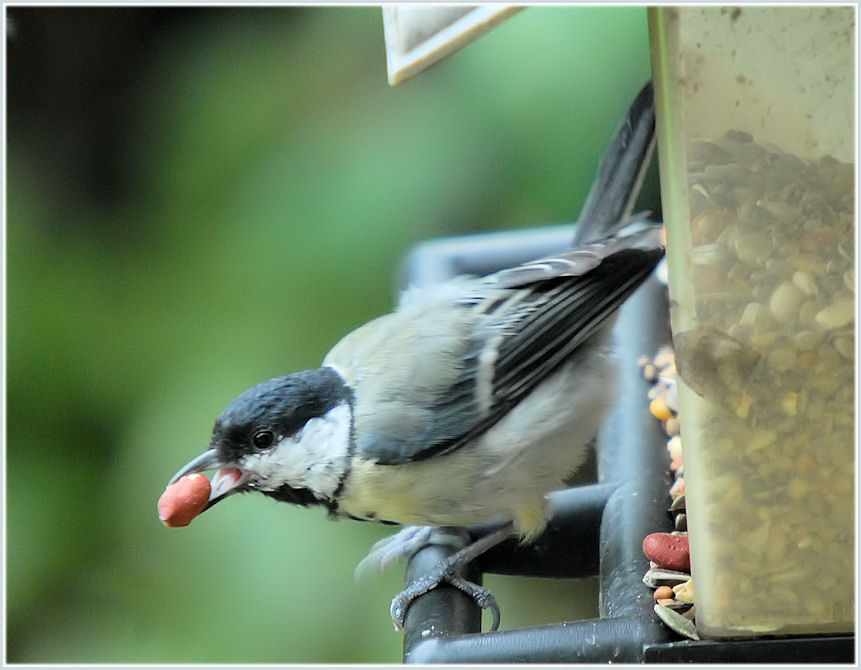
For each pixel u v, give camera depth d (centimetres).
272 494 654
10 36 1025
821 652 463
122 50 1009
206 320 898
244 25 970
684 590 518
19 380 886
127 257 927
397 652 820
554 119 878
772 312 461
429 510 648
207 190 934
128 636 833
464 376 638
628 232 653
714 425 468
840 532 464
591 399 652
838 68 449
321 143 924
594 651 483
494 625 614
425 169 899
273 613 830
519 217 882
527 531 648
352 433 638
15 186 970
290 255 901
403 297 707
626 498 621
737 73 454
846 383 461
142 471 867
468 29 438
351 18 953
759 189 459
